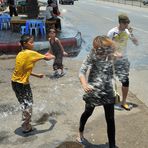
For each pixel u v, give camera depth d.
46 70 8.93
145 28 17.84
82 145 4.84
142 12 30.66
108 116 4.42
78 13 28.03
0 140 5.05
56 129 5.36
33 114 5.94
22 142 4.98
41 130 5.33
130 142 4.89
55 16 15.09
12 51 11.18
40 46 11.54
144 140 4.95
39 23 14.35
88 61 4.36
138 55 10.80
